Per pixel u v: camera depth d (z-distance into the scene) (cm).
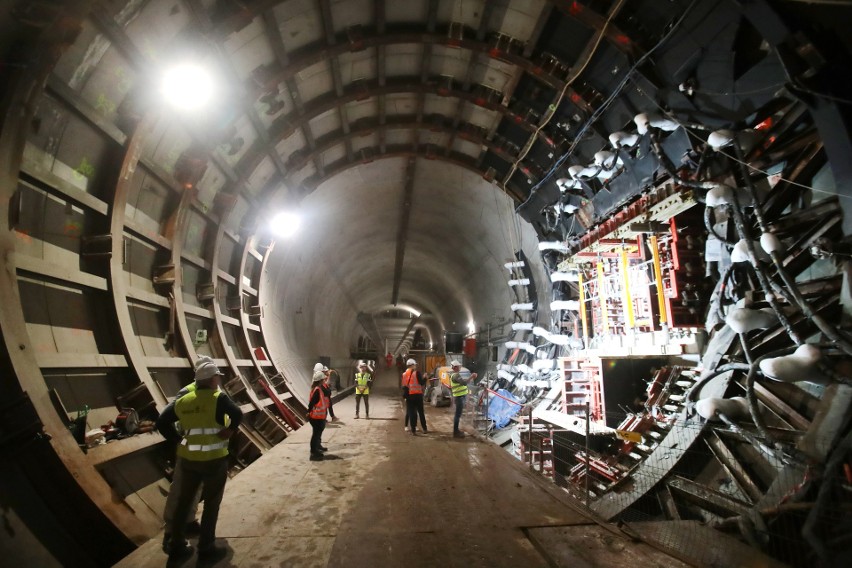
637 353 866
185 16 575
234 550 365
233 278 1033
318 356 1939
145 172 661
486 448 806
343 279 2192
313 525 424
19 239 445
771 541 433
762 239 507
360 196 1470
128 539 393
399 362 2739
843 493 391
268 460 696
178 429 385
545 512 470
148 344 648
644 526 475
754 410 498
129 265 640
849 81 448
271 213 1146
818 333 488
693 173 656
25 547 330
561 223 1162
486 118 1104
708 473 582
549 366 1237
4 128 398
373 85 976
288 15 715
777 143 553
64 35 409
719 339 647
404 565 342
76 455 397
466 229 1702
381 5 773
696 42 603
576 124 929
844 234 461
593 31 737
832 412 428
